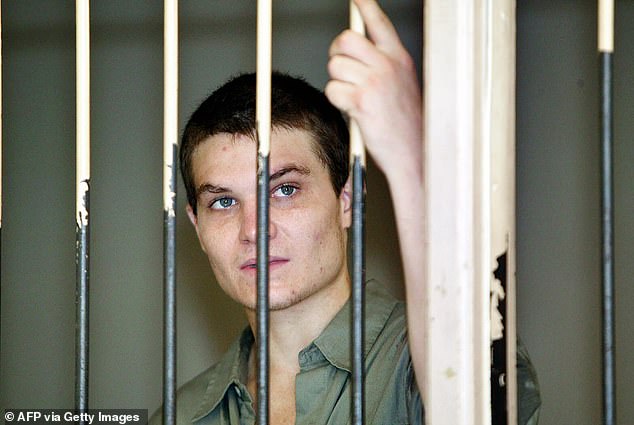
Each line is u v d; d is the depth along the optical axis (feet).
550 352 11.63
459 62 5.19
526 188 11.75
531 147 11.75
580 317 11.55
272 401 8.63
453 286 5.18
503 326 5.24
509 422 5.22
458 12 5.20
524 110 11.74
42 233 12.89
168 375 5.62
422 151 5.42
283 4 12.38
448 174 5.19
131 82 12.69
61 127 12.86
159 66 12.60
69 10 12.84
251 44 12.39
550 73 11.69
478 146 5.21
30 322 12.89
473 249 5.20
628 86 11.37
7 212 12.99
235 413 9.00
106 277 12.69
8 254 12.96
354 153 5.42
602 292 4.98
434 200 5.21
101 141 12.76
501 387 5.23
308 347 8.40
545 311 11.67
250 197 8.57
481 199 5.23
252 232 8.42
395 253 12.04
